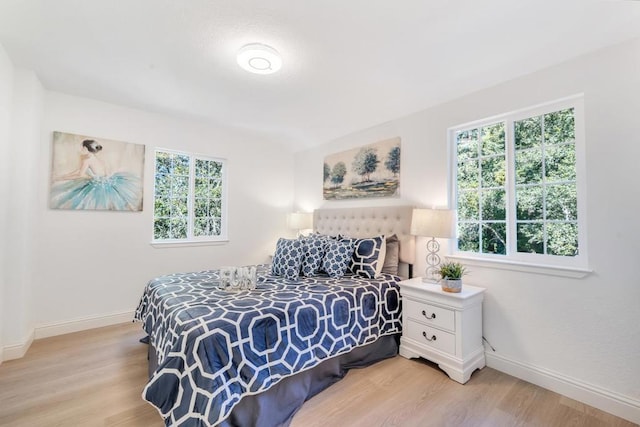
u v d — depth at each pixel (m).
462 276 2.41
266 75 2.47
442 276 2.28
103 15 1.76
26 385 1.97
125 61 2.28
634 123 1.74
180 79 2.56
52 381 2.02
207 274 2.73
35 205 2.64
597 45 1.85
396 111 3.07
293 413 1.71
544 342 2.04
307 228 4.22
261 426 1.56
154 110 3.30
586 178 1.92
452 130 2.74
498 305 2.28
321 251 2.86
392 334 2.48
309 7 1.66
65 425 1.60
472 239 2.60
